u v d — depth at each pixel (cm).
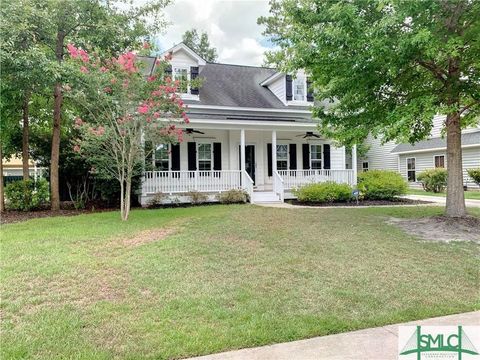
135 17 1315
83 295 435
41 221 959
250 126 1479
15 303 409
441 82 864
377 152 2767
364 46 727
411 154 2427
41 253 609
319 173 1599
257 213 1066
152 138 974
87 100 957
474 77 794
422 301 425
